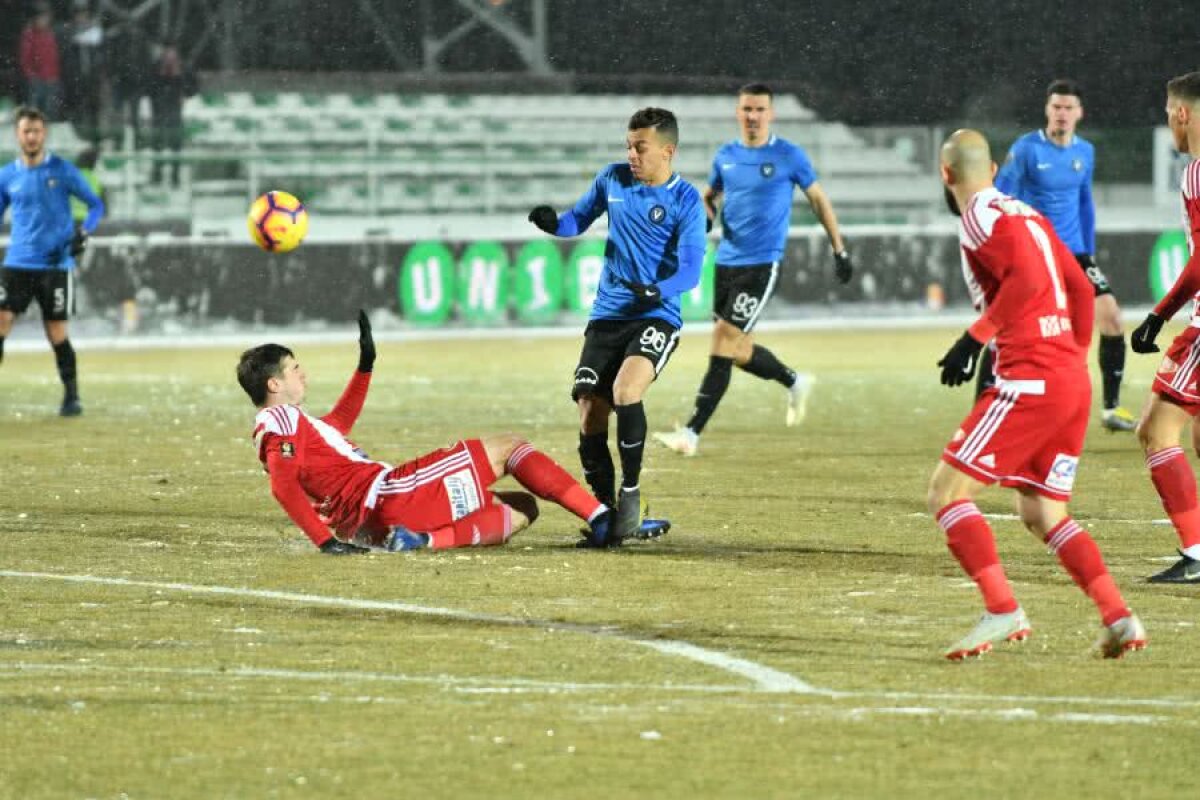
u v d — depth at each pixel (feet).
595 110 385.29
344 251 272.92
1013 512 110.63
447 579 86.89
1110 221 343.26
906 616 77.87
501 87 382.22
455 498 96.43
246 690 63.72
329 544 93.91
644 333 99.09
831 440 155.74
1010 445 69.67
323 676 65.98
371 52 383.86
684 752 55.42
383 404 185.06
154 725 58.70
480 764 54.08
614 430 163.53
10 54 333.01
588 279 289.12
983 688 64.23
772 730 58.03
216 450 146.51
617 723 58.95
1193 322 86.33
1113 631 68.59
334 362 236.43
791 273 296.92
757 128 148.87
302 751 55.57
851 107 392.47
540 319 285.64
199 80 361.10
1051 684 64.90
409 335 276.41
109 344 263.08
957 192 72.08
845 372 225.56
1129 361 247.29
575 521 107.55
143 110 328.49
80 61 324.19
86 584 85.66
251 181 325.21
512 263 282.77
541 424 166.09
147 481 126.82
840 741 56.70
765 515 110.32
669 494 120.57
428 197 345.51
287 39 376.68
